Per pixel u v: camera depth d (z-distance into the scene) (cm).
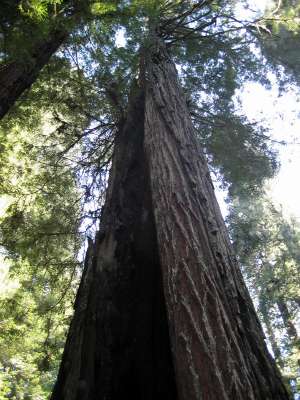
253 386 228
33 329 920
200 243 317
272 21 763
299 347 1317
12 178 782
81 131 794
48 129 846
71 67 694
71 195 798
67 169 796
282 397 235
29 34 391
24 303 800
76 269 750
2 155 786
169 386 320
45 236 737
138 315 371
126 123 630
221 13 779
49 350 779
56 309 744
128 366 336
